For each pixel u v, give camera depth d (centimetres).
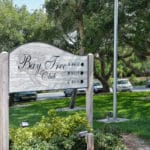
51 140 788
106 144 828
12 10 3209
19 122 1606
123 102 2444
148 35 2152
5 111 742
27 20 3141
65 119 845
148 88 5094
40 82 808
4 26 3073
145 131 1249
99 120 1570
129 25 2088
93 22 1964
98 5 2075
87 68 891
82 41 2058
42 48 807
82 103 2459
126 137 1156
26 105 2705
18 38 3066
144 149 1023
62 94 4400
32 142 757
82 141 806
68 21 2381
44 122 839
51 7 2273
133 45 2303
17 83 769
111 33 1978
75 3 2211
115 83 1617
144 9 2000
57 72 837
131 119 1603
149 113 1825
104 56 3325
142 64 4422
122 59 3450
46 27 2864
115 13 1619
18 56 770
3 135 738
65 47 2908
